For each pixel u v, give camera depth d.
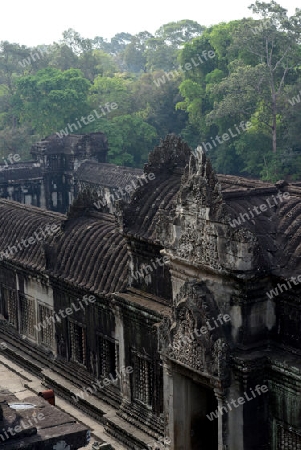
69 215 33.56
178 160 28.08
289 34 78.38
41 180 76.50
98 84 100.19
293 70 80.81
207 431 24.95
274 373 21.11
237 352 21.39
